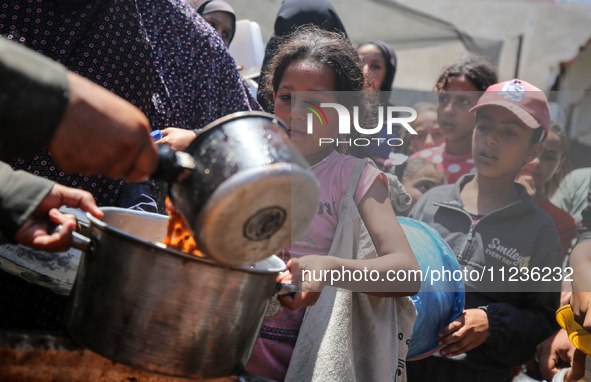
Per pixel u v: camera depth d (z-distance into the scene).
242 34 3.12
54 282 1.27
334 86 1.56
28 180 1.07
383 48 3.04
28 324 1.44
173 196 0.97
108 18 1.57
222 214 0.88
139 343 0.96
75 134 0.85
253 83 2.89
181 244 1.08
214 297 0.97
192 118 1.79
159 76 1.69
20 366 1.00
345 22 4.88
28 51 0.86
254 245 0.93
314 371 1.35
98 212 1.11
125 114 0.88
